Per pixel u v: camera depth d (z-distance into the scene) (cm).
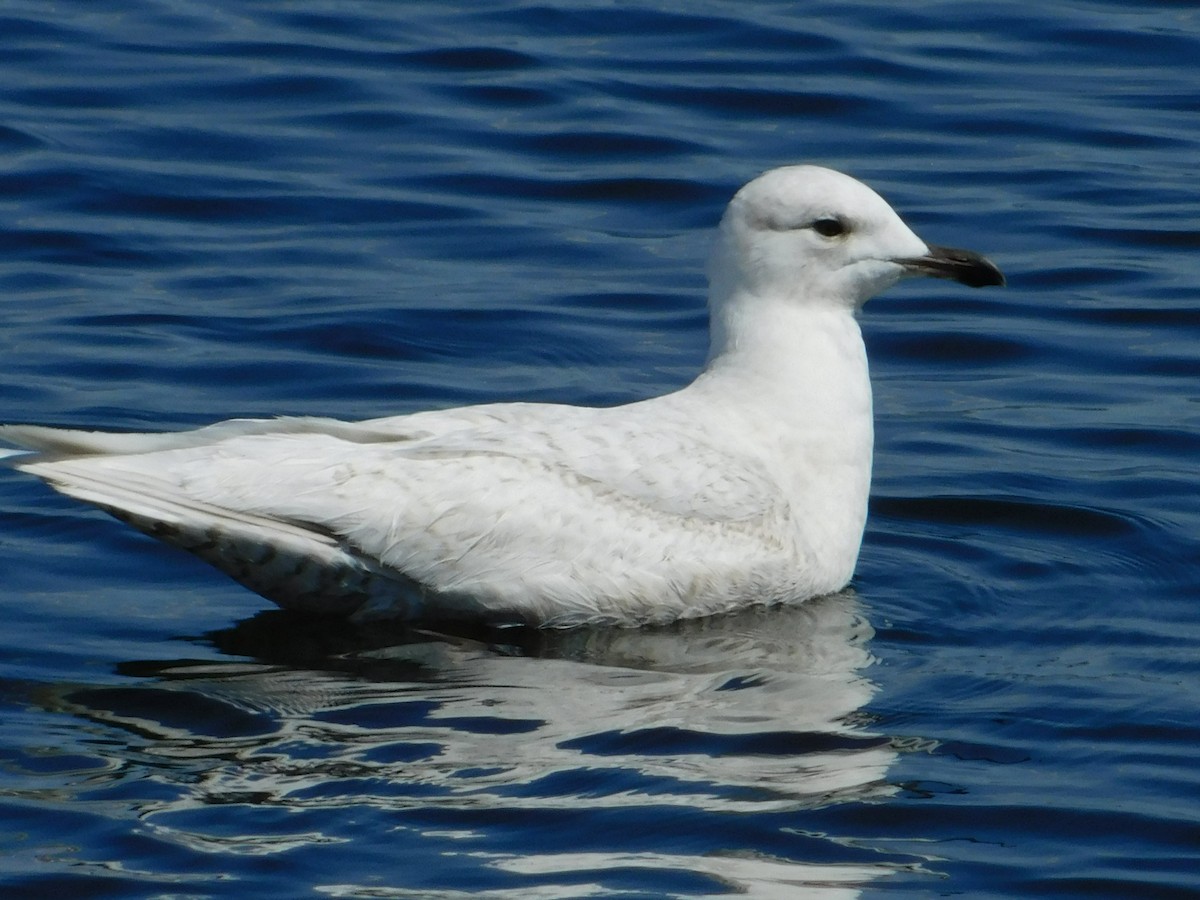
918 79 2367
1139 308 1875
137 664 1205
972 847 1009
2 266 1878
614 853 988
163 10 2494
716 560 1280
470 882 958
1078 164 2162
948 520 1470
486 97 2286
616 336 1794
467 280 1895
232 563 1240
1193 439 1608
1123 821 1032
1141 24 2538
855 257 1342
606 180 2100
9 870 963
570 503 1255
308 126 2206
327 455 1232
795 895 957
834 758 1094
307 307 1817
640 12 2541
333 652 1234
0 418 1566
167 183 2056
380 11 2520
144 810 1023
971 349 1814
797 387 1336
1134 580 1364
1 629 1248
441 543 1233
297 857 978
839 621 1297
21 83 2256
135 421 1580
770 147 2189
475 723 1130
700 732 1123
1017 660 1234
